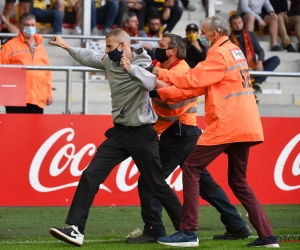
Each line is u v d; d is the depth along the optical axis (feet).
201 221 54.08
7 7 79.97
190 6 96.17
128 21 81.92
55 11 81.61
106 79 80.59
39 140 56.34
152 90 41.19
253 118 40.52
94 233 48.29
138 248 41.39
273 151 59.82
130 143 41.65
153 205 43.60
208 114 40.65
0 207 59.00
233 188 41.63
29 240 44.75
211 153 40.47
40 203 56.49
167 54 43.57
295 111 82.48
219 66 39.78
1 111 70.03
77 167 57.11
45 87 62.03
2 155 55.77
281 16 95.09
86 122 57.16
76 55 43.34
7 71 54.49
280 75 59.67
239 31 83.92
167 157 44.52
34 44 63.87
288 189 60.18
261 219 41.29
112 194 57.82
